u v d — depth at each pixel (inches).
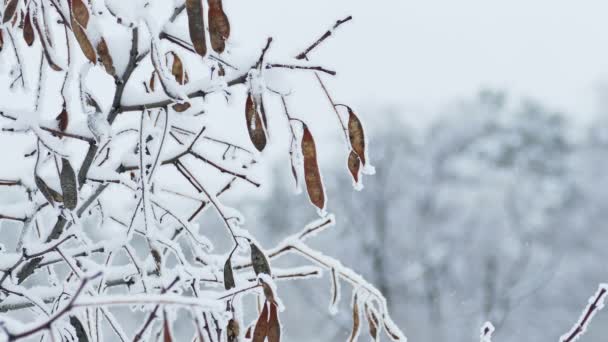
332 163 556.4
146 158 80.9
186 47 76.2
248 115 75.6
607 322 545.0
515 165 625.0
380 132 589.6
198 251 84.7
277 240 518.6
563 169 634.8
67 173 76.5
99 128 76.1
